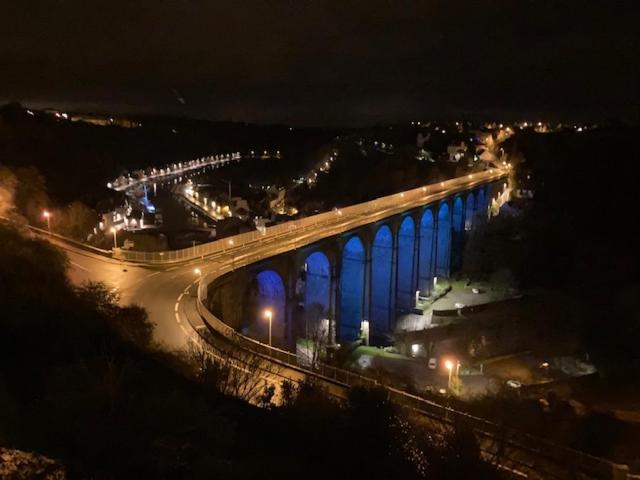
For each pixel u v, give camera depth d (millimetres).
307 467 12812
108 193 86188
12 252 27406
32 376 15227
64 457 10711
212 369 18406
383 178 134125
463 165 138125
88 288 28047
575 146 121375
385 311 69750
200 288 34156
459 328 55125
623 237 78125
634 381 40625
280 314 46719
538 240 80188
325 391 20391
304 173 176000
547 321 54438
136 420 12602
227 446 13008
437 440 15953
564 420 27500
